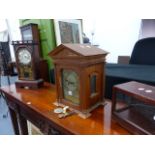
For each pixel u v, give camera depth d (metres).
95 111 0.67
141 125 0.50
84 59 0.56
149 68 1.32
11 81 3.01
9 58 2.40
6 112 2.03
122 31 2.84
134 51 1.96
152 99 0.44
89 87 0.63
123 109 0.60
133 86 0.56
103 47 3.18
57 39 1.16
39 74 1.00
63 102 0.71
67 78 0.67
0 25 3.36
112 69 1.24
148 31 2.45
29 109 0.74
